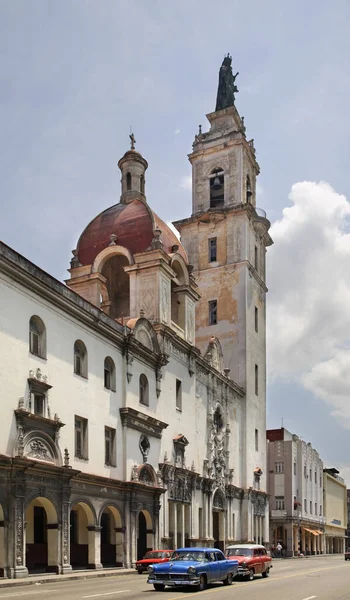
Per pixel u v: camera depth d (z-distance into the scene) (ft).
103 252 147.33
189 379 156.66
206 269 211.61
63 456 99.30
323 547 351.87
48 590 70.23
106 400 115.96
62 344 103.86
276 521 287.89
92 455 108.78
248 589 74.90
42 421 94.12
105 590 70.64
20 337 92.63
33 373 94.58
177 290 158.40
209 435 168.04
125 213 154.81
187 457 151.23
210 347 180.14
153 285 142.20
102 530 115.55
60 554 94.02
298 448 309.22
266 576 103.76
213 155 223.51
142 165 169.17
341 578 100.01
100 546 111.34
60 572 92.99
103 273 163.12
